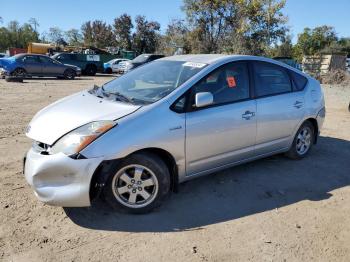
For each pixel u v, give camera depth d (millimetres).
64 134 3748
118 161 3799
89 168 3645
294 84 5719
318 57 30812
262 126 5086
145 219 3945
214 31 38094
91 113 3988
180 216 4043
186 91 4305
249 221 3994
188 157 4293
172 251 3414
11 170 5156
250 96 4984
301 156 6035
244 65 5039
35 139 3898
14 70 21453
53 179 3691
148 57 25094
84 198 3699
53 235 3598
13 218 3861
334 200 4602
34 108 10344
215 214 4121
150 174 4004
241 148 4902
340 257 3432
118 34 63156
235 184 4953
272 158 6070
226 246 3520
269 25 35500
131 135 3801
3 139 6719
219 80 4672
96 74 32875
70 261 3229
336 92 18078
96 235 3623
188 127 4203
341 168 5777
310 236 3750
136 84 4742
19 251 3336
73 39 73688
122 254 3346
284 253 3449
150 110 4016
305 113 5758
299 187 4957
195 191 4684
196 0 37281
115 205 3951
